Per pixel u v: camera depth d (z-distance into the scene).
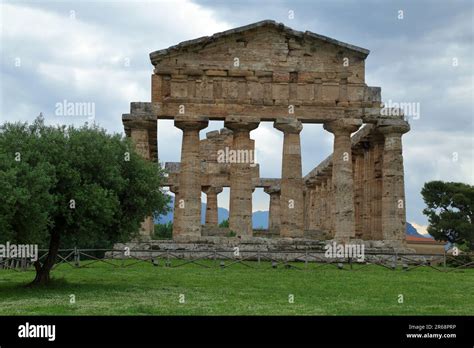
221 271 44.47
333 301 29.67
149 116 59.59
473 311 26.94
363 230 69.38
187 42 59.94
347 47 61.78
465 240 102.19
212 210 90.19
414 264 53.22
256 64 61.12
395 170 61.88
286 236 59.59
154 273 42.62
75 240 37.78
